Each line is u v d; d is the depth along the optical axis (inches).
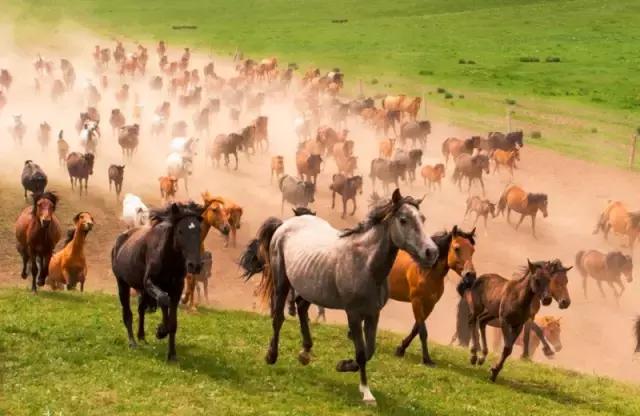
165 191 1375.5
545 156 1926.7
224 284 1144.8
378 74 2810.0
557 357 996.6
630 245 1391.5
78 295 816.9
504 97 2503.7
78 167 1411.2
